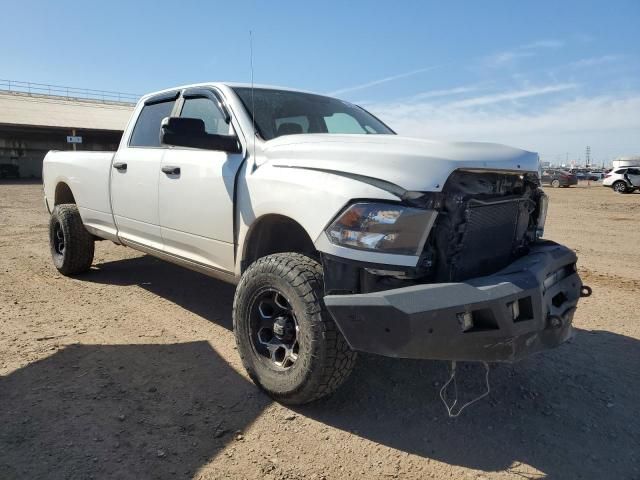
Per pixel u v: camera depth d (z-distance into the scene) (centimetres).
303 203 305
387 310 257
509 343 264
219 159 384
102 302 524
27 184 3006
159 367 370
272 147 351
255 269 324
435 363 387
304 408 320
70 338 420
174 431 290
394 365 383
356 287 280
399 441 289
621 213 1645
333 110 455
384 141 318
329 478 256
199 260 411
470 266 291
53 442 273
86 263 617
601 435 298
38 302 518
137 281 607
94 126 4431
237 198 360
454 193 277
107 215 527
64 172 601
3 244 848
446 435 296
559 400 338
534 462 272
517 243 331
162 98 484
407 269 268
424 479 257
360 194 278
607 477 261
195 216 401
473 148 303
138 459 263
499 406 329
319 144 325
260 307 331
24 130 4097
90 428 288
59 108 5081
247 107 396
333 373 294
